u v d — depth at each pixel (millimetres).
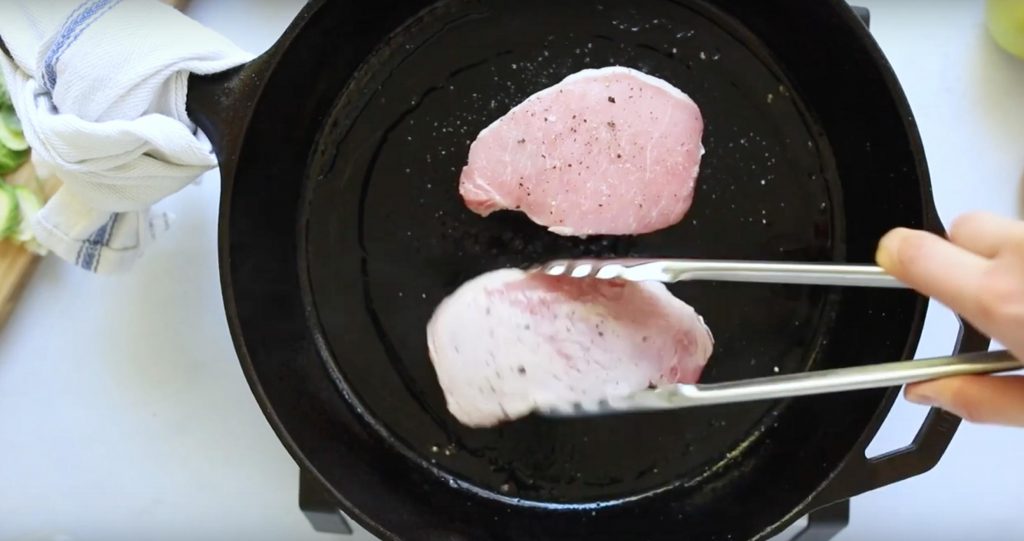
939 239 446
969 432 591
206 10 622
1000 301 428
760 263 508
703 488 576
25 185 596
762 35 591
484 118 589
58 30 534
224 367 607
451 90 592
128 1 543
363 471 570
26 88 536
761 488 566
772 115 591
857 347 572
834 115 586
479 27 595
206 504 603
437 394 583
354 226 590
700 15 595
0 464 603
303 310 590
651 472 579
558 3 595
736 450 580
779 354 581
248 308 548
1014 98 607
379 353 586
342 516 577
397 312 586
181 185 555
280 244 583
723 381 580
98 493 603
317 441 565
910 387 480
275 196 576
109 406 605
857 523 593
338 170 593
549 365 549
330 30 557
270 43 621
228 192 525
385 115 594
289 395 563
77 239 563
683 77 592
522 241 580
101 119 533
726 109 591
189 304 610
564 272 550
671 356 556
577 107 563
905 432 591
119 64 528
